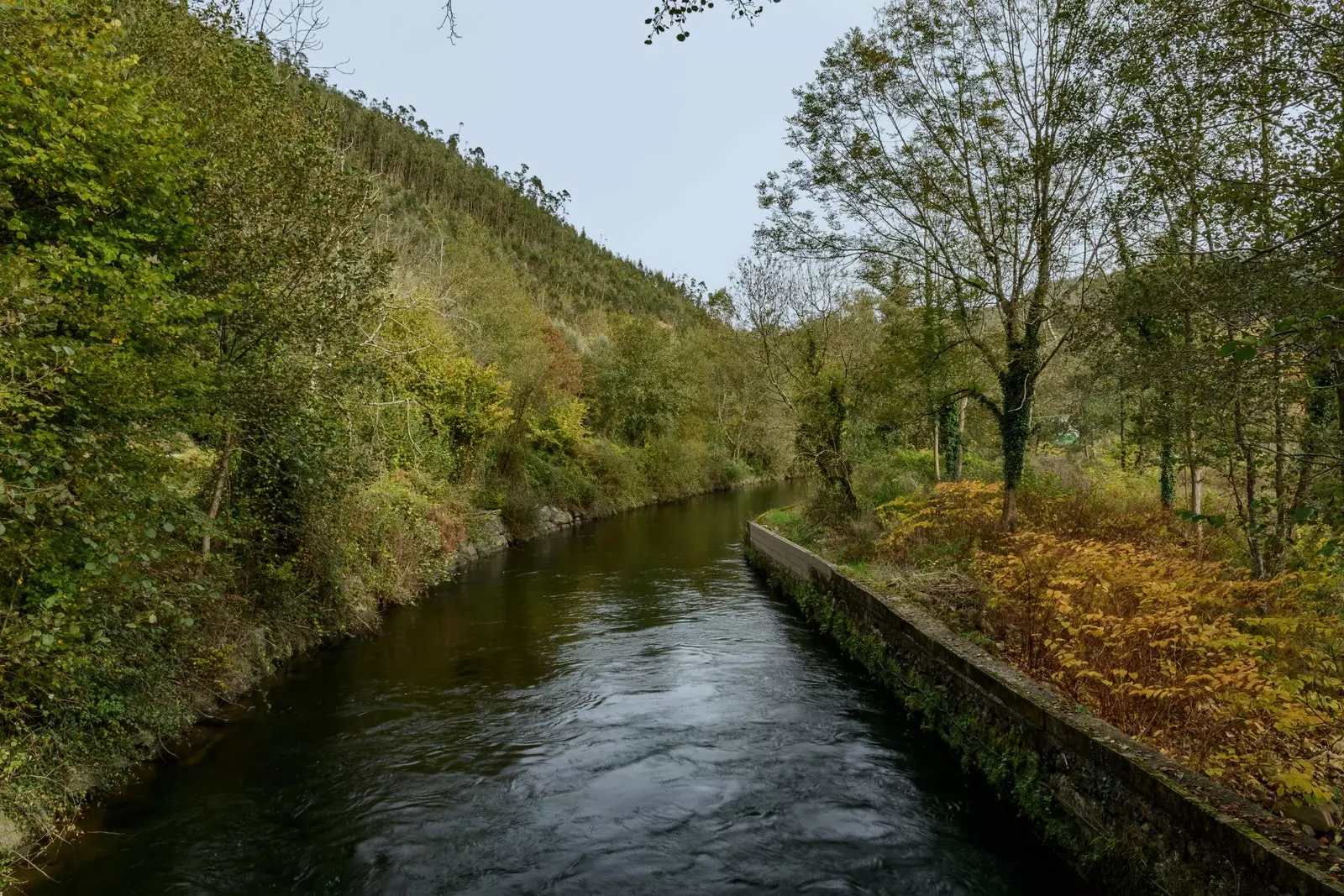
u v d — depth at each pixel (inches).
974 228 496.1
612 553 872.9
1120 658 239.6
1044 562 312.8
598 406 1558.8
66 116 235.5
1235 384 262.1
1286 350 229.3
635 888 211.6
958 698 303.6
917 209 520.7
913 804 261.9
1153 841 183.9
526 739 319.9
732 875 217.9
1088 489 629.6
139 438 246.8
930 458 893.2
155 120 266.7
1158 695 219.8
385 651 454.3
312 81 391.9
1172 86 305.4
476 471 913.5
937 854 229.5
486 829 244.4
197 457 363.9
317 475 407.5
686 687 389.4
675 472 1674.5
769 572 683.4
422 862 224.1
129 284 249.8
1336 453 210.4
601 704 363.6
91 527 204.5
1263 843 153.3
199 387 277.6
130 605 253.6
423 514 681.0
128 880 210.8
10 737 215.6
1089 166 441.4
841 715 349.1
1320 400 330.6
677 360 1749.5
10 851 200.5
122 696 260.7
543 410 1221.7
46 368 188.5
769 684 394.3
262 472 389.1
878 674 391.9
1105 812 204.1
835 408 719.7
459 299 1043.9
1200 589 279.1
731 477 2034.9
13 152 232.5
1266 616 267.7
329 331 375.2
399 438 725.3
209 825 243.3
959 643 319.9
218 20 367.6
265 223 353.1
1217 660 233.3
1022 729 251.6
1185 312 309.3
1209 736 212.8
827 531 663.8
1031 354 490.0
